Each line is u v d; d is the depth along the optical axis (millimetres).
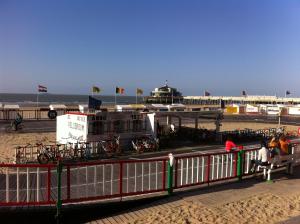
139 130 22609
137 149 20906
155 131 23141
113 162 9289
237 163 12281
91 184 11812
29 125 36594
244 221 8289
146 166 15531
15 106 43875
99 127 20719
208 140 26094
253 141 27969
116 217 8734
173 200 9852
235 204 9555
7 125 36094
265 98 149625
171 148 22688
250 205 9508
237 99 150875
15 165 8242
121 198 9477
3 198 9898
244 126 43281
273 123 48156
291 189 11398
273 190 11195
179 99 107062
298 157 13969
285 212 9039
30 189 11023
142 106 39188
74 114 21266
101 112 20797
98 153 19828
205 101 157250
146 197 9797
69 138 21828
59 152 17578
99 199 9133
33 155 18844
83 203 9008
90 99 21688
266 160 12352
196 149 22547
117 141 20469
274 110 67938
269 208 9305
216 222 8195
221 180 11742
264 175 12570
